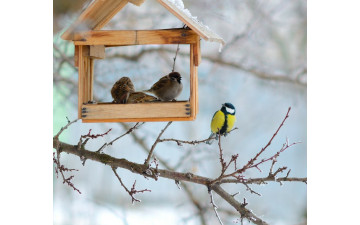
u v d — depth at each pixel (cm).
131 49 1268
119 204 1401
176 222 1284
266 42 1425
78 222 1334
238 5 1411
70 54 1291
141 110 704
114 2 750
